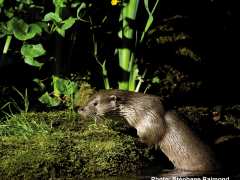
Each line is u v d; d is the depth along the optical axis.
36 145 3.07
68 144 3.10
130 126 3.33
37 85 3.63
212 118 3.64
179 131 3.19
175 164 3.18
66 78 3.61
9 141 3.11
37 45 3.40
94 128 3.31
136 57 3.76
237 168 3.18
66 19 3.51
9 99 3.53
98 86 3.72
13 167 2.90
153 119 3.21
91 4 3.67
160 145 3.21
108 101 3.27
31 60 3.38
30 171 2.90
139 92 3.50
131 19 3.56
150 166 3.15
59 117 3.40
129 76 3.60
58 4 3.38
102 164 3.02
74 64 3.75
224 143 3.45
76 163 2.99
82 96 3.58
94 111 3.29
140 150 3.19
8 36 3.49
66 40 3.62
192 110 3.69
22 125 3.22
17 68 3.67
